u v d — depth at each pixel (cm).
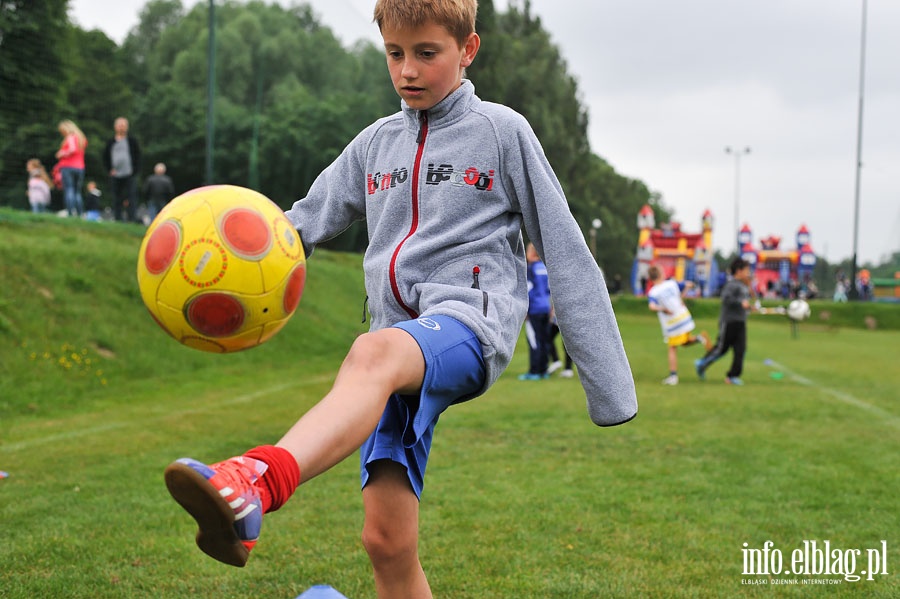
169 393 772
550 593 278
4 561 301
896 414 680
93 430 574
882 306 2692
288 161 1642
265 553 318
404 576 197
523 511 375
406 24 192
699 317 2858
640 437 564
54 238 1077
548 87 4362
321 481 436
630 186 6606
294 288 192
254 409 681
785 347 1602
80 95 1722
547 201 200
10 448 507
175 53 2770
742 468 467
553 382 931
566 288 197
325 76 2072
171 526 348
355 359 162
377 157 215
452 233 198
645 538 338
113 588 279
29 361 755
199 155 2234
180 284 181
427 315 183
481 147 201
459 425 608
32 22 1438
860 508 385
